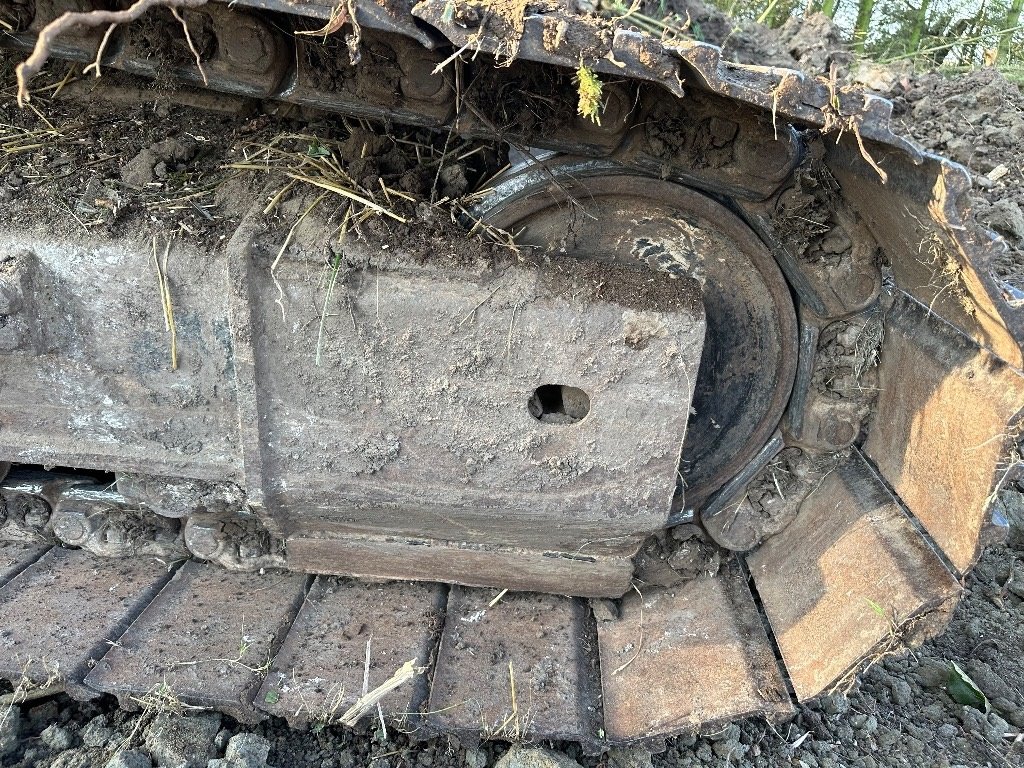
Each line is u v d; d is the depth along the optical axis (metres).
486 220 1.96
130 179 1.97
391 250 1.86
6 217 1.87
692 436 2.28
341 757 2.13
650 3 2.28
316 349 1.94
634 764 2.09
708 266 2.07
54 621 2.20
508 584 2.36
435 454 2.08
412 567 2.34
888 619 1.90
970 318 1.74
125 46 1.84
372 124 2.06
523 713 2.03
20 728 2.13
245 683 2.04
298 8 1.30
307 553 2.32
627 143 1.88
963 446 1.79
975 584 2.94
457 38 1.32
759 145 1.83
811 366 2.21
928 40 4.51
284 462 2.09
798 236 2.01
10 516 2.45
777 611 2.27
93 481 2.45
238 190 1.96
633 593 2.48
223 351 1.96
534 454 2.06
